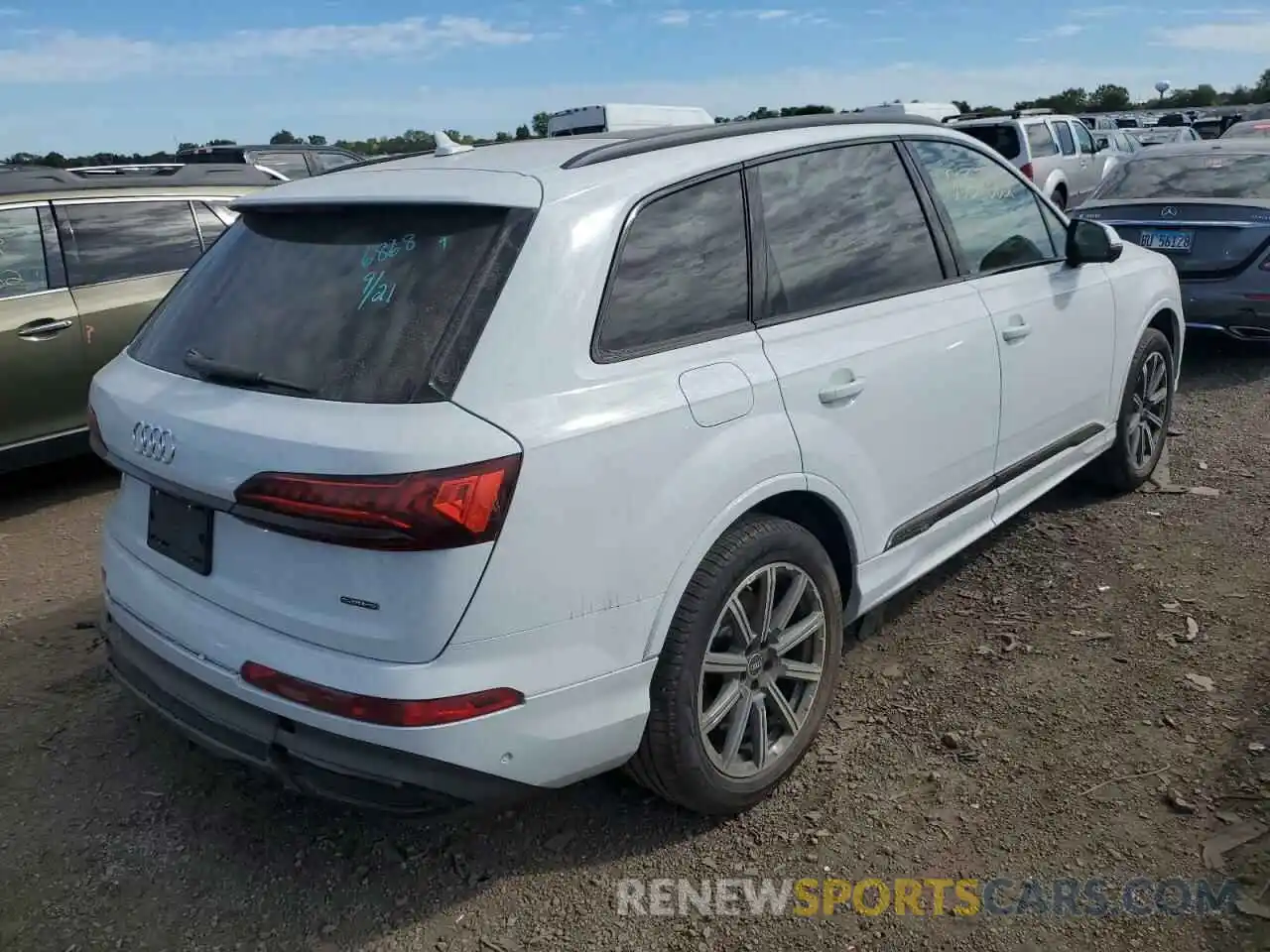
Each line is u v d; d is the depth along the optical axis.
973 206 3.90
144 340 3.01
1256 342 8.09
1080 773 3.08
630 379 2.56
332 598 2.33
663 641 2.64
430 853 2.90
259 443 2.34
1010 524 4.87
